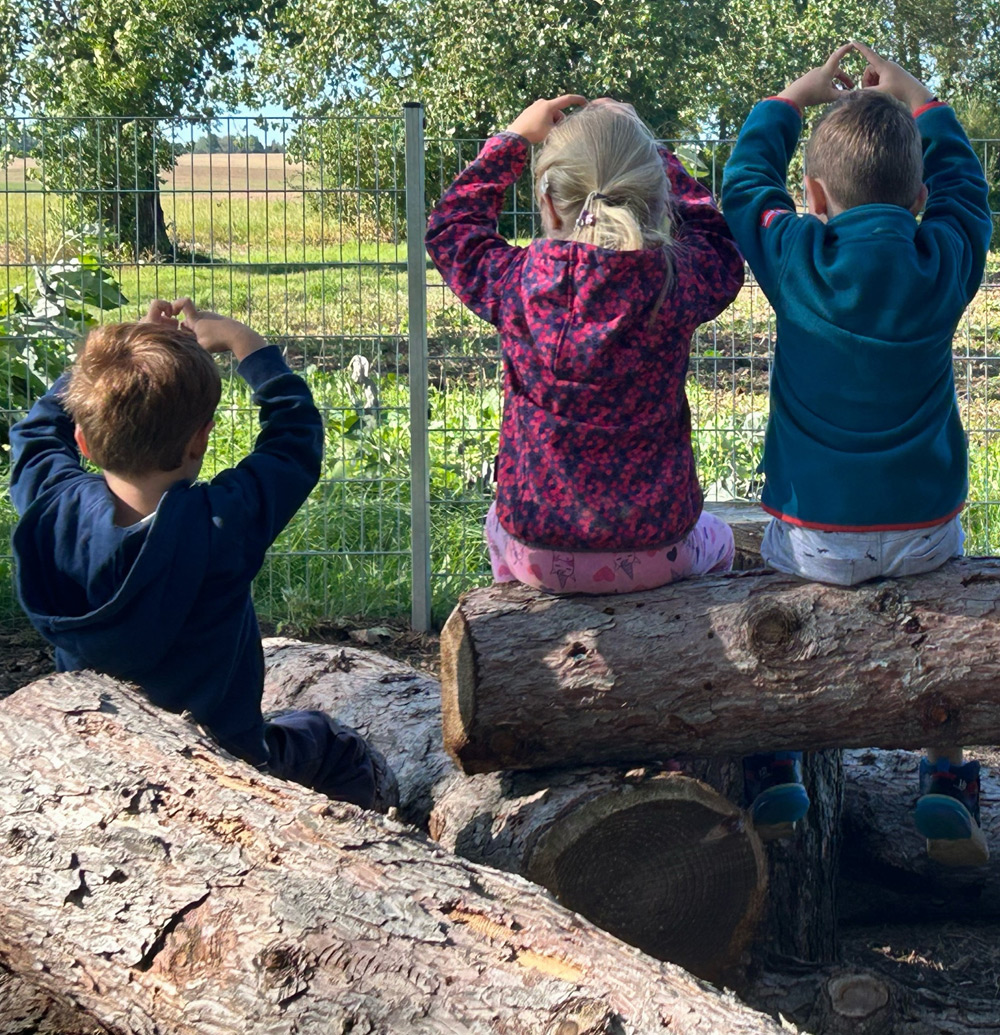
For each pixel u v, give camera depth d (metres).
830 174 2.73
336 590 5.83
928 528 2.75
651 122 21.86
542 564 2.82
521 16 20.67
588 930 1.96
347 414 6.12
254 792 2.32
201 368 2.65
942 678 2.72
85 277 6.52
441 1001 1.85
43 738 2.50
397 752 3.40
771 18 21.61
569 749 2.84
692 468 2.88
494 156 2.98
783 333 2.81
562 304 2.67
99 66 24.33
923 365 2.67
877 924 3.62
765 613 2.76
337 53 22.55
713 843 2.86
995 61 27.50
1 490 6.10
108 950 2.14
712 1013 1.76
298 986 1.93
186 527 2.58
